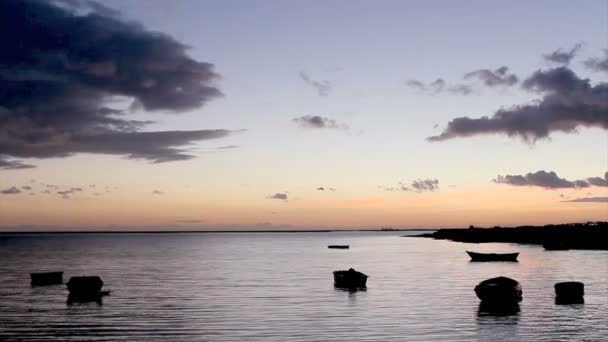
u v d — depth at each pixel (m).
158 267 73.88
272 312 33.41
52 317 32.34
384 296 40.19
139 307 35.78
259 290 44.66
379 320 30.53
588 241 134.62
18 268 74.19
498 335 26.78
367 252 120.62
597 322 29.69
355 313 32.75
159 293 43.09
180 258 98.12
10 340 26.59
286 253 119.38
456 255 102.31
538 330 27.80
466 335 26.78
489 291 35.97
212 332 27.94
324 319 30.95
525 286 46.03
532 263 75.88
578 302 36.34
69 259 96.38
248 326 29.25
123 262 86.25
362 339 26.12
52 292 44.34
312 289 45.03
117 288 46.84
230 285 48.75
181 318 31.67
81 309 35.16
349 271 46.53
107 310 34.69
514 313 32.41
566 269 64.56
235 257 101.75
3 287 48.34
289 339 26.30
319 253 118.69
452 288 44.97
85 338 26.91
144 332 28.08
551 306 34.78
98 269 70.75
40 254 117.31
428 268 67.88
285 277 56.75
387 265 74.19
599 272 60.03
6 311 34.56
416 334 27.08
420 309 33.97
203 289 45.72
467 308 34.25
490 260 82.31
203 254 115.19
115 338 26.88
